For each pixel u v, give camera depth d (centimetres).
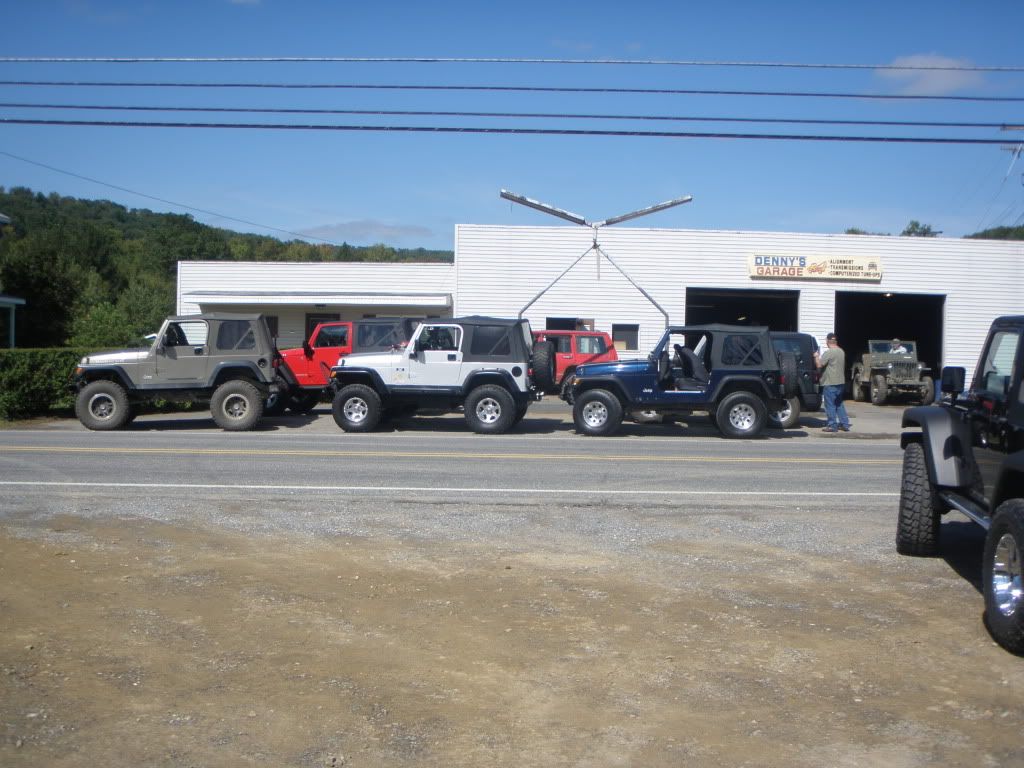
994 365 667
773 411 1812
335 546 768
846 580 689
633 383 1705
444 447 1466
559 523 873
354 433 1705
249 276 3312
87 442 1496
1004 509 539
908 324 3809
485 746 411
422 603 615
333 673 493
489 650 529
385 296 3136
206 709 446
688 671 501
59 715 436
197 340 1742
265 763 394
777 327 3834
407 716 441
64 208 9994
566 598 630
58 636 544
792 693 473
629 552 764
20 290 3912
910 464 759
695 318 3975
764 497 1030
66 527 825
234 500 966
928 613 609
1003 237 5422
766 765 396
